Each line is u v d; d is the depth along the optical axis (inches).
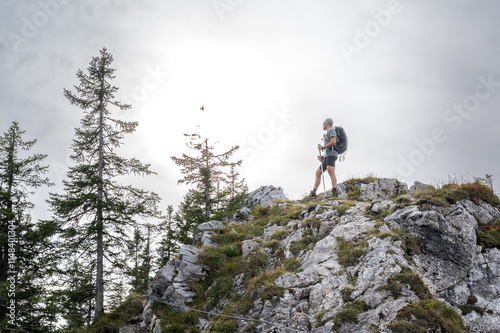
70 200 716.0
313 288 377.4
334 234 470.9
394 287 340.5
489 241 406.3
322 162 612.7
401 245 398.9
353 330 311.0
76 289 687.7
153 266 1042.7
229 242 596.1
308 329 336.5
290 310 365.4
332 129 592.1
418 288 341.4
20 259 823.1
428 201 451.8
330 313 336.5
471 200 466.6
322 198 646.5
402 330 296.7
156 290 511.5
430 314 311.4
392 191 581.6
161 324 443.8
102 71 818.8
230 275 503.8
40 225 707.4
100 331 585.9
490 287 364.8
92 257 724.7
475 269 383.2
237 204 850.8
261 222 658.8
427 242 404.2
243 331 364.2
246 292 445.1
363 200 578.9
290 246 502.6
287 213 633.6
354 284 363.6
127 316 618.2
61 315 689.6
